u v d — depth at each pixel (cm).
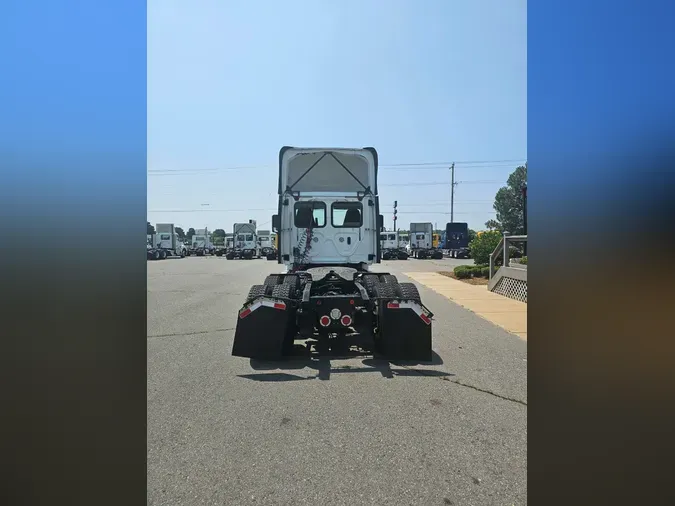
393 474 301
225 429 369
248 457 324
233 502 271
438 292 1312
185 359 586
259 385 480
